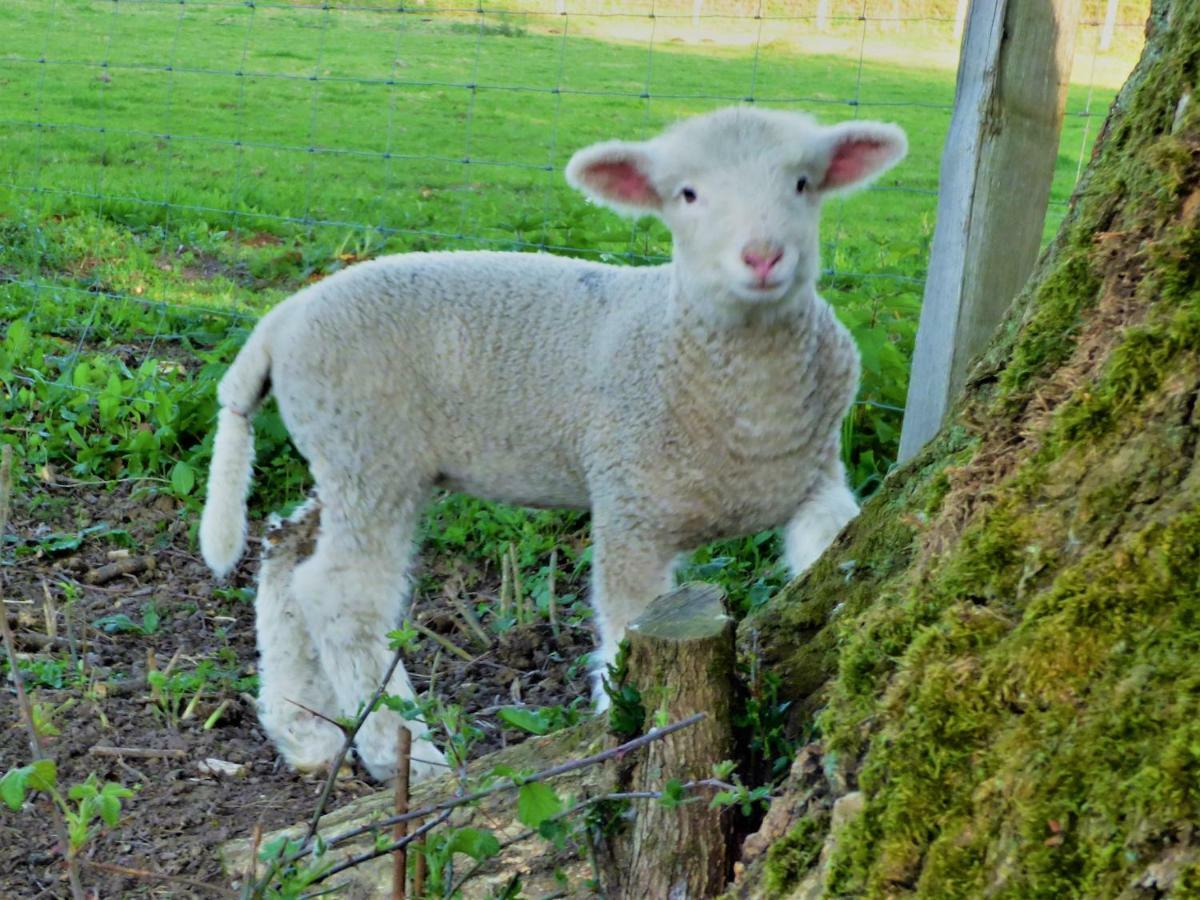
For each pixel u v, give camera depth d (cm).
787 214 346
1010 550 196
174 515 513
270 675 391
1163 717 160
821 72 1627
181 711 383
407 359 385
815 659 261
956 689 183
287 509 509
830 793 202
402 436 387
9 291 684
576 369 376
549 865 252
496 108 1421
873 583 267
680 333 357
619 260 611
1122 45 1410
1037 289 258
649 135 1302
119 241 808
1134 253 209
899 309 529
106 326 650
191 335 644
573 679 410
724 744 232
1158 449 183
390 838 252
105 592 459
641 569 375
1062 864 162
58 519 504
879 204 1030
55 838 297
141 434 535
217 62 1550
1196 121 204
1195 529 171
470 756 367
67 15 1736
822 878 191
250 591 463
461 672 423
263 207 973
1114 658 171
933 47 1852
